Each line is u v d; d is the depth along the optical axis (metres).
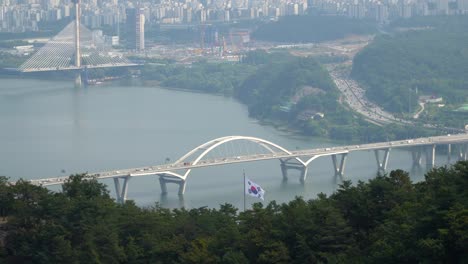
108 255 189.88
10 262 195.38
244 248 183.62
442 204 168.88
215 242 186.50
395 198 193.38
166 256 189.25
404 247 163.12
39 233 194.50
